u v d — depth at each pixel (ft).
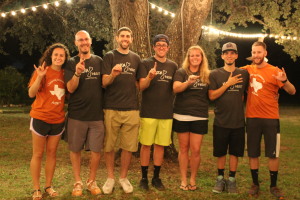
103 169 20.33
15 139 30.78
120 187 16.71
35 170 14.84
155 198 15.33
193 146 16.24
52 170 15.40
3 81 60.59
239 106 16.12
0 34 46.03
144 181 16.57
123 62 15.40
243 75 16.19
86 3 43.11
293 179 19.60
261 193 16.48
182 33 21.50
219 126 16.22
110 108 15.48
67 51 15.08
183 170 16.61
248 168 21.70
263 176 19.92
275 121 15.79
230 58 16.07
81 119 15.11
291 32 39.14
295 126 45.03
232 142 16.37
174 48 21.72
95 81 15.14
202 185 17.48
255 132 15.97
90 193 15.67
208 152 26.86
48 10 42.45
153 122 16.05
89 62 15.03
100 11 42.96
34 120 14.62
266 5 38.83
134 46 21.75
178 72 16.02
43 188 16.57
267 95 15.74
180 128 16.30
